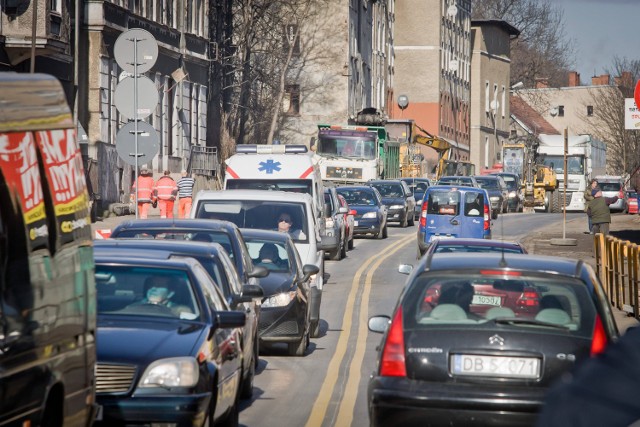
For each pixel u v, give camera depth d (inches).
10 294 671.8
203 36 5649.6
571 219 5880.9
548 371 853.8
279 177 2524.6
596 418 382.3
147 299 1015.0
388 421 858.8
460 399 842.8
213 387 956.6
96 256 1061.8
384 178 5812.0
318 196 2583.7
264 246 1722.4
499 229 4845.0
